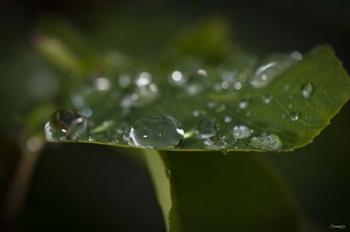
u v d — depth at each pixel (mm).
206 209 126
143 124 124
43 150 170
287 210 127
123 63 171
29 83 174
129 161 174
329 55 129
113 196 173
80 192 170
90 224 169
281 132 122
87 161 173
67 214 168
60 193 169
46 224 166
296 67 129
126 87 157
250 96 130
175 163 128
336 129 168
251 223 126
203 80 155
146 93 148
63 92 168
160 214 174
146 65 169
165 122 124
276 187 127
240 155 129
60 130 122
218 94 136
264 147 118
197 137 120
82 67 172
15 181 160
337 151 167
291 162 166
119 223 171
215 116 129
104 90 157
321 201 164
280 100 127
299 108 124
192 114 132
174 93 145
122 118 134
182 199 126
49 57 174
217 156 128
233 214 126
